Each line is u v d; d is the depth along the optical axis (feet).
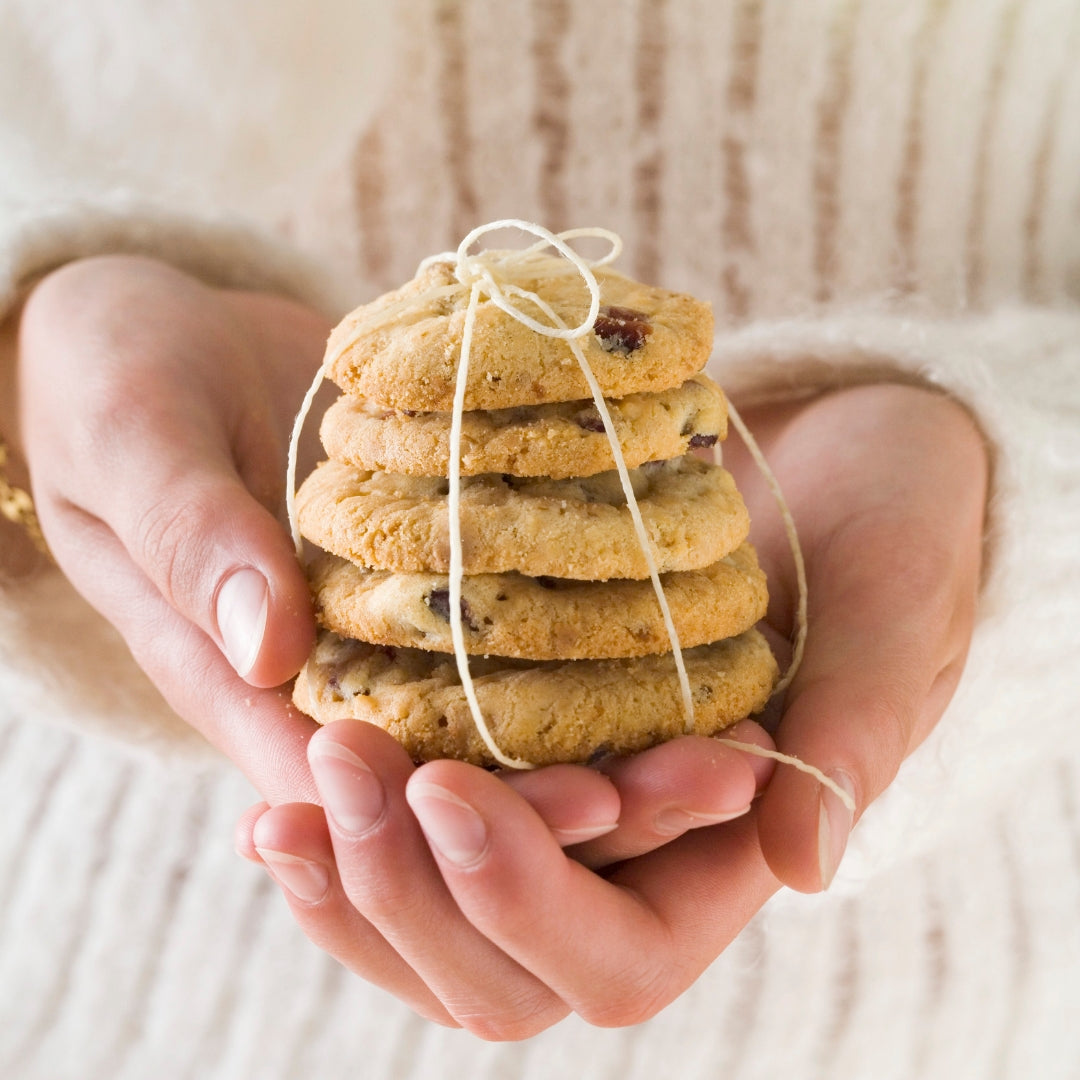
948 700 1.61
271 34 1.94
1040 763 1.82
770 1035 1.85
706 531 1.41
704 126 2.22
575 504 1.40
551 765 1.38
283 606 1.42
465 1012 1.41
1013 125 2.13
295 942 1.91
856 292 2.27
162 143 2.04
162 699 1.82
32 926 1.94
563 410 1.40
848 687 1.45
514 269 1.44
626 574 1.38
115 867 1.94
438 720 1.39
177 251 1.89
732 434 1.84
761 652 1.45
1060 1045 1.85
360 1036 1.89
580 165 2.29
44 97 1.95
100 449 1.54
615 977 1.38
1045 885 1.85
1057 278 2.23
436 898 1.36
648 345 1.39
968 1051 1.86
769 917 1.82
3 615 1.77
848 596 1.53
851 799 1.39
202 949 1.92
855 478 1.64
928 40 2.09
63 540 1.62
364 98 2.16
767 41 2.14
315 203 2.32
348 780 1.34
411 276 2.40
